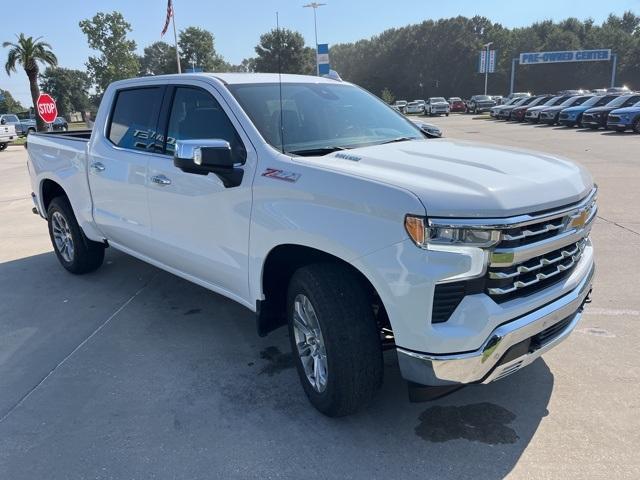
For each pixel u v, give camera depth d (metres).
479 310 2.43
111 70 50.31
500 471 2.62
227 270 3.49
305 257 3.15
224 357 3.86
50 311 4.77
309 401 3.21
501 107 39.16
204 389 3.44
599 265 5.46
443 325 2.46
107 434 3.00
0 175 15.31
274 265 3.24
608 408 3.08
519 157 3.05
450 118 45.53
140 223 4.28
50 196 5.93
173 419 3.13
